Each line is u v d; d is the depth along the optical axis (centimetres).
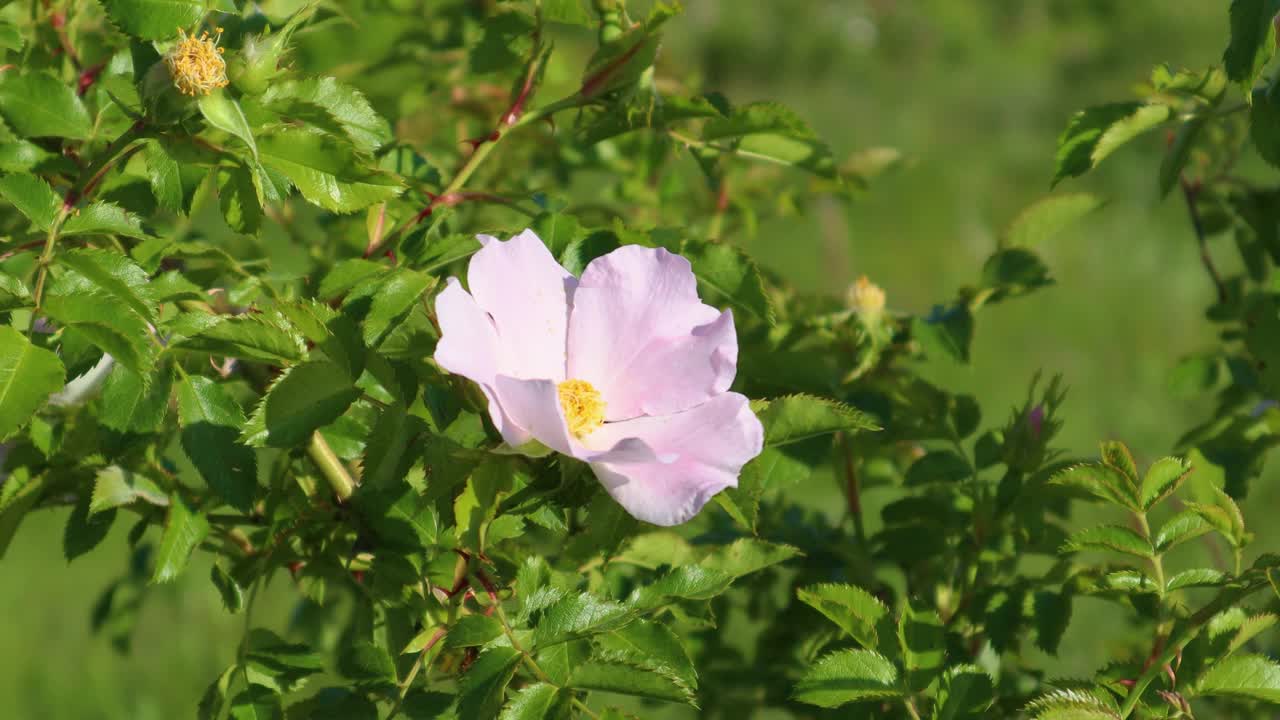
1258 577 84
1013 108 536
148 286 82
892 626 85
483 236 83
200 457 83
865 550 94
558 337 83
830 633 92
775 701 95
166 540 84
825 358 94
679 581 84
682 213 107
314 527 87
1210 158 98
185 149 84
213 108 82
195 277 88
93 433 87
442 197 89
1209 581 85
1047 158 446
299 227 102
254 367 88
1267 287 98
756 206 114
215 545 90
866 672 84
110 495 85
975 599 91
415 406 84
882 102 564
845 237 346
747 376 89
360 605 90
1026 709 82
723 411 82
